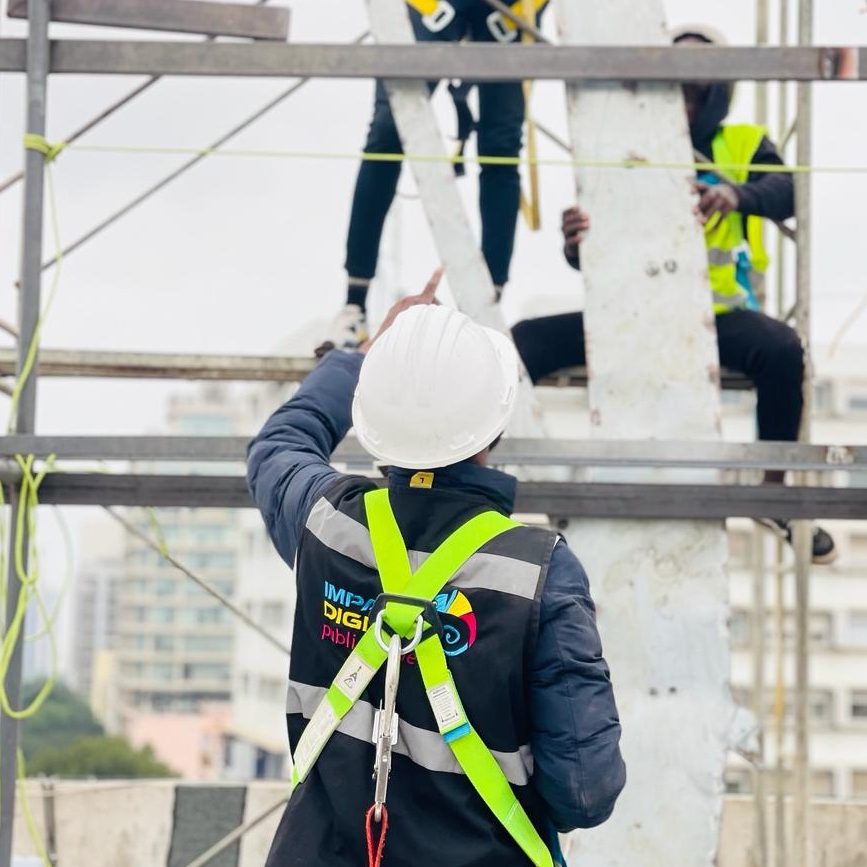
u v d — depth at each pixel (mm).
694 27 8070
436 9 8031
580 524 6434
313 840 4199
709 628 6344
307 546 4383
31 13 6258
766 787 10461
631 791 6238
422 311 4590
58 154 6285
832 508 6305
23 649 6074
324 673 4297
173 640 177375
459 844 4074
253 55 6340
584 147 6609
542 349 7781
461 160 6496
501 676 4031
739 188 7305
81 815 10500
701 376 6516
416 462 4328
